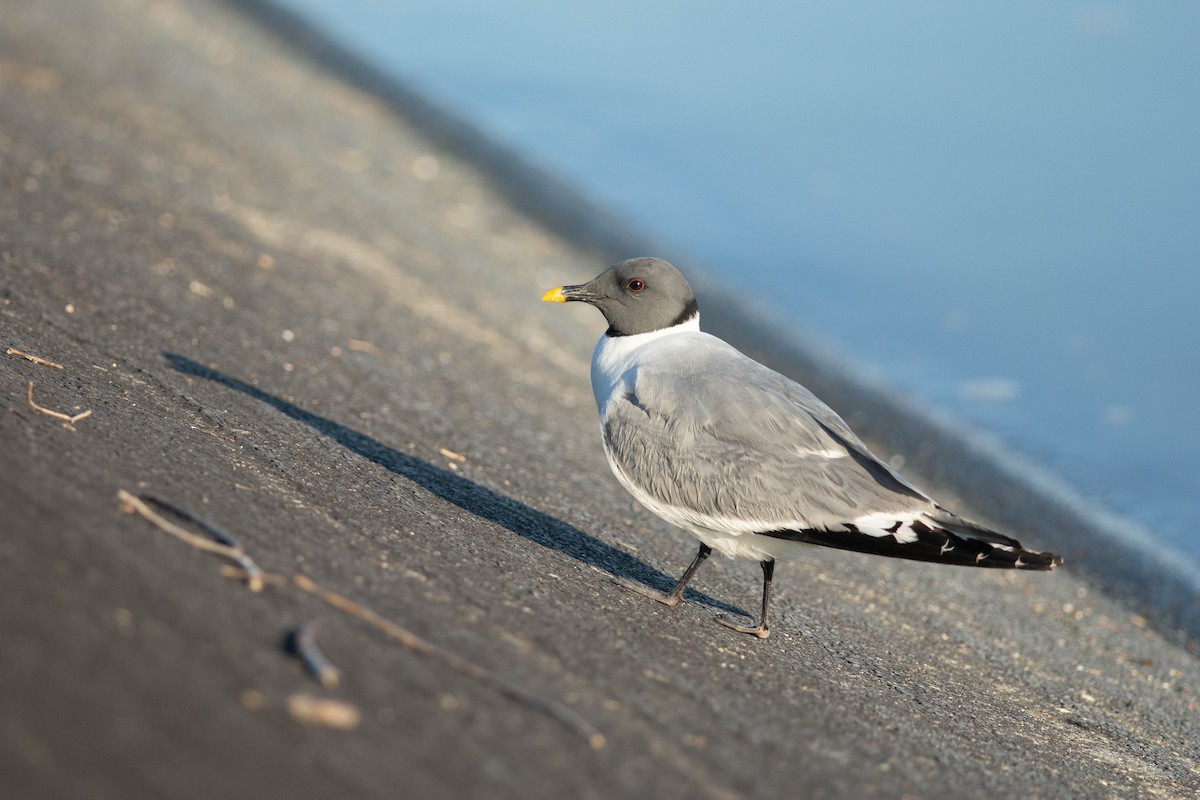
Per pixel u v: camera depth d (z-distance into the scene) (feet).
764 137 102.32
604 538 35.37
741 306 73.31
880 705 28.43
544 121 102.27
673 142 100.12
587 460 43.96
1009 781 26.30
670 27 129.59
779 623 32.45
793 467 28.66
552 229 78.54
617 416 30.66
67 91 67.05
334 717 18.52
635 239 80.53
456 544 28.89
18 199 46.42
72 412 27.14
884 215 89.30
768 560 30.40
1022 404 65.10
